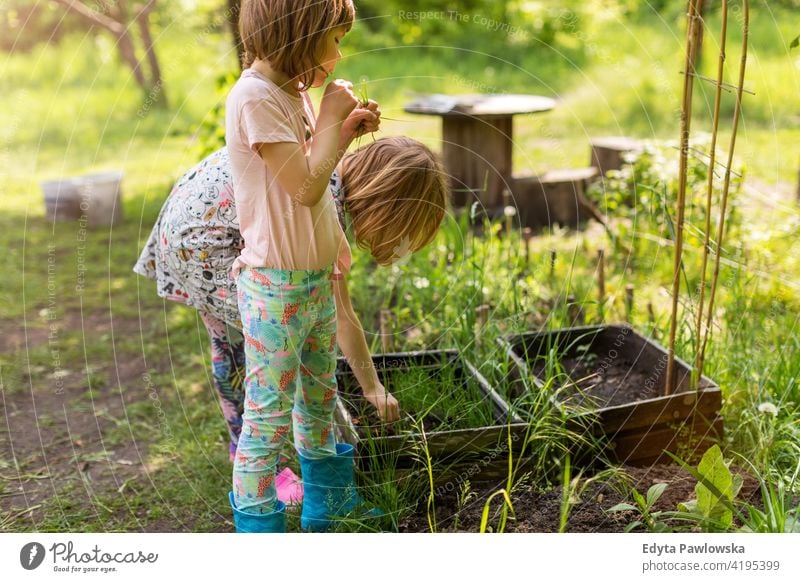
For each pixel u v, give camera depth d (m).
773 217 4.24
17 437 2.84
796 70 6.97
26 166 6.64
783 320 3.07
